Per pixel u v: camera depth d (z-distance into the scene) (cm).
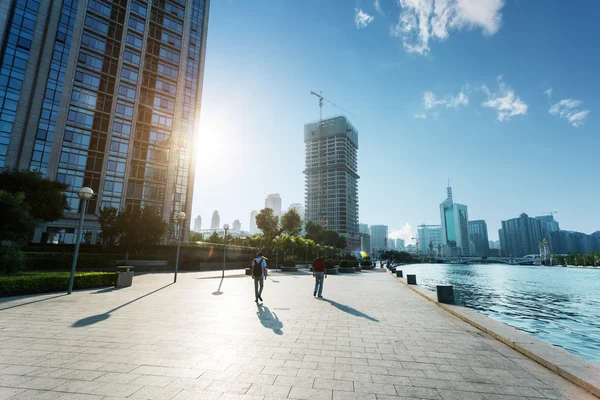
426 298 1252
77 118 3866
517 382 408
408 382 403
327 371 438
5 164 3331
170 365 449
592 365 443
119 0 4384
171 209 4606
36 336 598
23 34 3594
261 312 891
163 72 4762
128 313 840
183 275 2339
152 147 4516
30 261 2066
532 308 2498
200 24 5494
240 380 397
